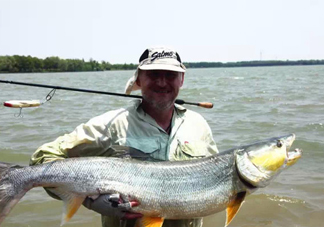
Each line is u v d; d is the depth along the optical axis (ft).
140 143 3.87
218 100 19.80
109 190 3.51
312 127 12.01
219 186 3.78
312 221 5.87
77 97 22.76
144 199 3.59
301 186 7.09
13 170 3.56
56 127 12.92
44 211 6.41
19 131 12.39
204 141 4.21
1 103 19.84
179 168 3.74
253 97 20.66
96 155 3.89
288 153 4.10
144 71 3.98
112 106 17.97
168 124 4.11
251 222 5.93
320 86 28.25
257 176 3.87
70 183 3.54
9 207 3.48
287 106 16.88
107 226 3.92
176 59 4.05
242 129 12.12
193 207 3.71
